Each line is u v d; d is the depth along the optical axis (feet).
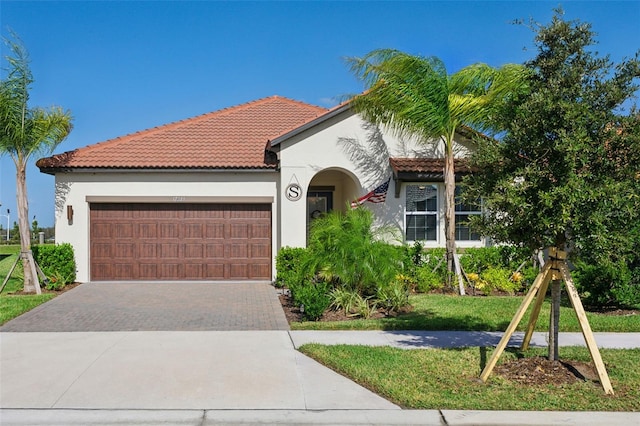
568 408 20.43
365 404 21.06
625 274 38.70
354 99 48.44
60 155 54.24
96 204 53.93
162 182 54.19
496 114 26.22
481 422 19.33
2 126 45.75
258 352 28.35
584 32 23.66
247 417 19.86
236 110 66.90
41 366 25.76
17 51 46.21
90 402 21.21
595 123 22.61
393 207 53.21
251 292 48.11
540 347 29.12
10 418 19.74
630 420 19.51
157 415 20.01
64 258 51.37
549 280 25.48
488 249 50.90
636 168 22.53
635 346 29.78
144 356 27.45
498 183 22.93
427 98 45.60
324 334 32.42
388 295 39.27
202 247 54.75
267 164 54.60
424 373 24.29
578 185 21.17
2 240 128.36
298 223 53.26
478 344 29.94
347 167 53.72
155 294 46.70
